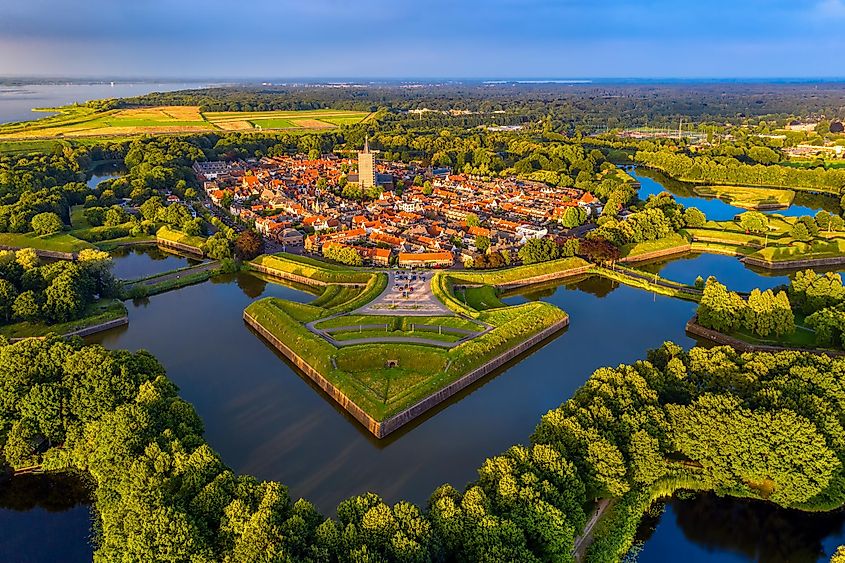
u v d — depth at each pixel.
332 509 181.25
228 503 148.88
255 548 130.25
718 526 171.62
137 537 136.38
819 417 175.25
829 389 188.38
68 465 189.88
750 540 167.25
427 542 136.12
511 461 160.62
